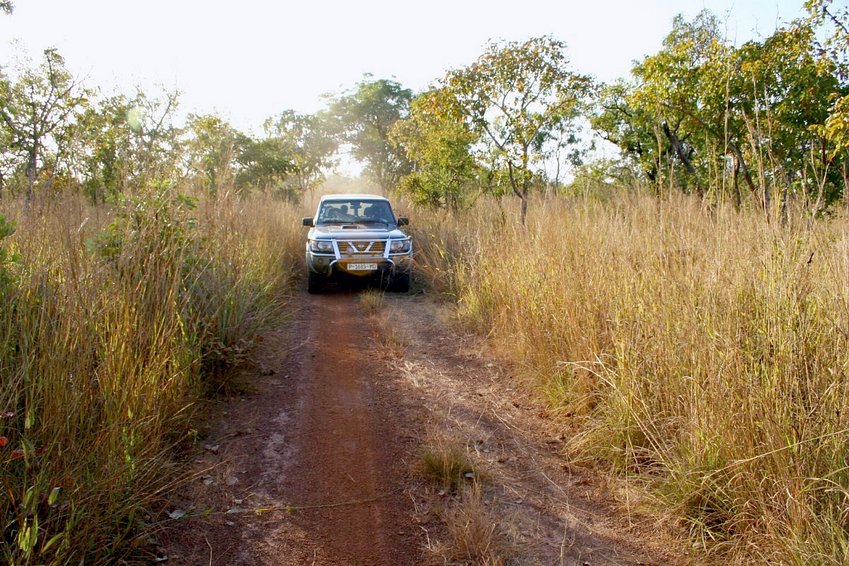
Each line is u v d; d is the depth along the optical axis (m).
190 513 3.76
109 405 3.61
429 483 4.23
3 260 3.87
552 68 10.35
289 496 4.04
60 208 4.58
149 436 3.99
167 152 9.84
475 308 8.27
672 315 4.62
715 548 3.41
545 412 5.42
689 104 8.52
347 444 4.81
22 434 3.21
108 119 10.16
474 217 11.32
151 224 5.19
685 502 3.71
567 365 5.49
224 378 5.71
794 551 3.01
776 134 7.06
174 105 11.59
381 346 7.44
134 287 4.64
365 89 31.22
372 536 3.63
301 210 16.78
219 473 4.27
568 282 6.04
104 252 4.94
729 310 3.98
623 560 3.44
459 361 6.92
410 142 18.17
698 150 10.19
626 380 4.64
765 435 3.50
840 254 4.11
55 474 3.06
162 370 4.49
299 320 8.66
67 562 2.85
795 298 3.66
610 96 14.00
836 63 7.67
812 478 3.14
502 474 4.36
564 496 4.10
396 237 10.67
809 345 3.63
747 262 4.20
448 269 10.30
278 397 5.72
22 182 6.86
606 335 5.30
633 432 4.46
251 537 3.59
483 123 10.82
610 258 5.82
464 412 5.46
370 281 10.89
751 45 7.65
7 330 3.47
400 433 5.02
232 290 6.34
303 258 13.05
